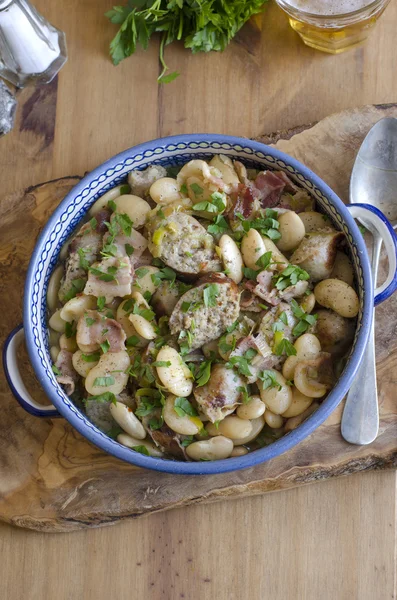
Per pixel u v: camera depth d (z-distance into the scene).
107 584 0.74
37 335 0.66
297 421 0.65
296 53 0.80
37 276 0.67
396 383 0.71
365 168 0.73
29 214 0.76
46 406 0.68
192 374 0.65
